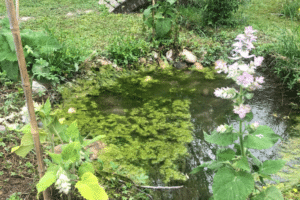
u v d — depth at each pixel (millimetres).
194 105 4633
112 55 5707
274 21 7633
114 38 5965
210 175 3293
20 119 3809
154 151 3615
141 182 2971
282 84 5266
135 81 5332
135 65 5746
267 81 5363
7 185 2809
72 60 5250
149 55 5922
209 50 6176
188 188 3094
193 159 3514
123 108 4512
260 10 8516
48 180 2146
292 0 8516
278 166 2379
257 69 5711
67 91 4816
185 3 8289
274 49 5895
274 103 4742
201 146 3738
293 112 4508
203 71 5754
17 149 2365
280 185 3127
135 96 4863
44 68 4789
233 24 7324
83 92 4879
